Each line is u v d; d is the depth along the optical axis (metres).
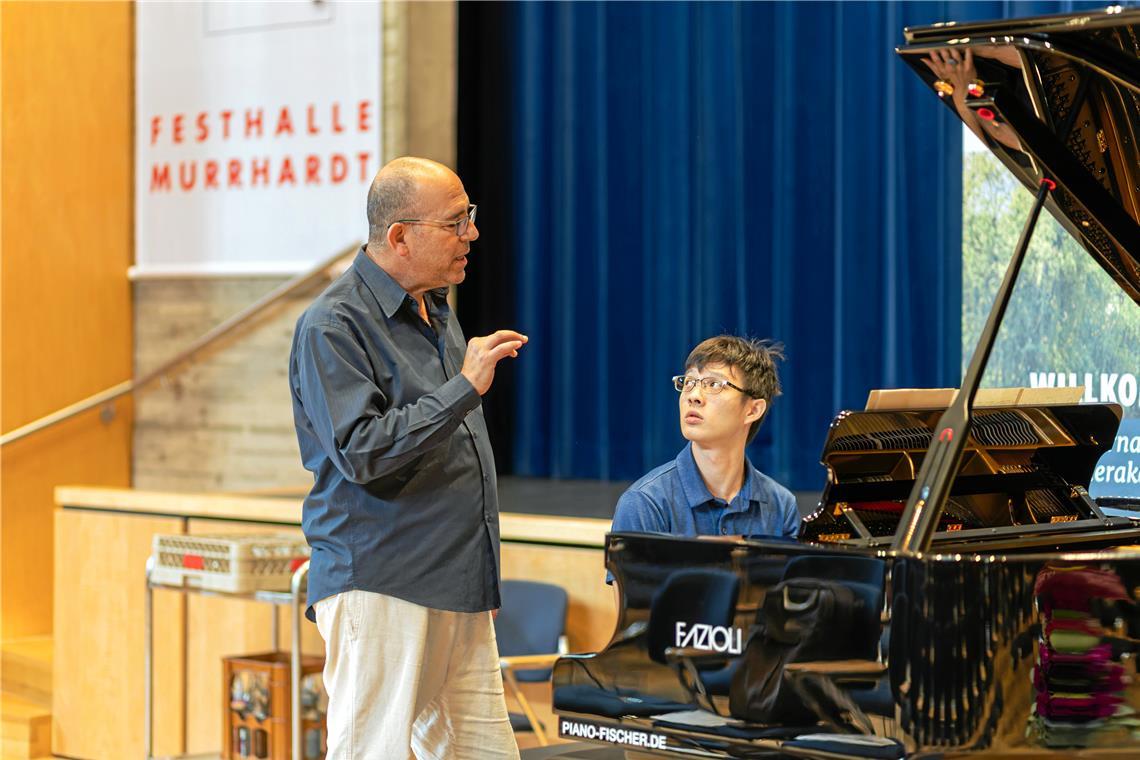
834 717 2.34
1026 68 2.46
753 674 2.41
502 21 7.79
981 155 4.59
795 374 6.92
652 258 7.35
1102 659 2.26
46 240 6.99
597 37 7.47
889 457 2.72
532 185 7.68
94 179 7.14
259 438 6.93
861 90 6.70
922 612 2.25
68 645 6.04
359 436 2.86
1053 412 2.93
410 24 6.52
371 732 2.99
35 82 6.93
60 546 6.07
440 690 3.17
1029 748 2.24
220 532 5.62
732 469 3.02
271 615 5.48
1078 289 4.29
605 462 7.45
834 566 2.35
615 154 7.44
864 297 6.72
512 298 7.82
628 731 2.56
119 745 5.89
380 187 3.05
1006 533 2.83
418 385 3.02
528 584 4.68
